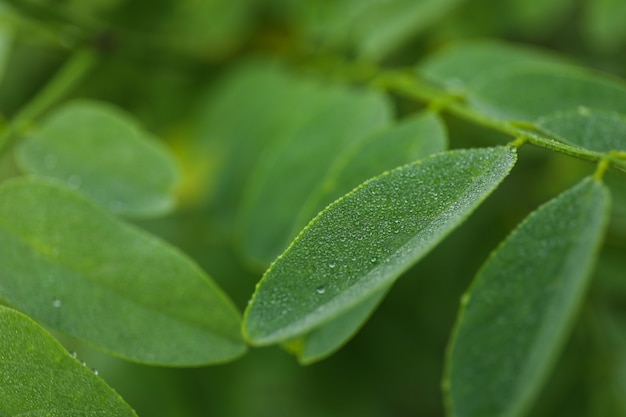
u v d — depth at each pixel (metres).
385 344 0.33
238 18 0.34
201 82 0.35
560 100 0.27
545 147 0.22
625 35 0.33
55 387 0.22
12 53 0.34
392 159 0.25
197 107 0.34
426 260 0.32
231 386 0.32
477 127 0.31
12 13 0.31
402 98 0.33
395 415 0.34
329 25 0.33
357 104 0.28
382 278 0.21
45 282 0.24
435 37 0.34
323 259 0.21
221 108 0.33
